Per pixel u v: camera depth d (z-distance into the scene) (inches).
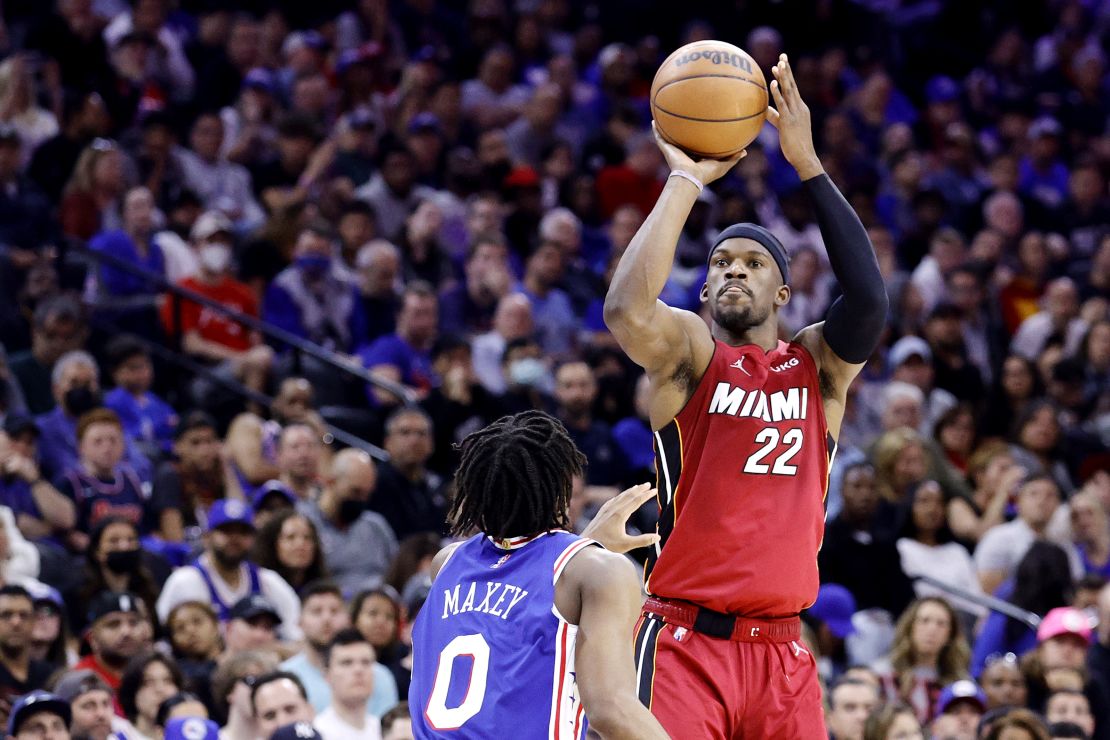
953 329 865.5
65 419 631.8
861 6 1224.8
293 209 810.8
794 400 302.7
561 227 885.8
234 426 652.7
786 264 313.0
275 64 1000.9
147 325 755.4
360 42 1051.3
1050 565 648.4
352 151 909.2
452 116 989.8
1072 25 1289.4
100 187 786.2
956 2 1277.1
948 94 1186.6
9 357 672.4
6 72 835.4
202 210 831.7
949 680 565.6
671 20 1176.8
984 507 741.3
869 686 504.4
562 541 261.1
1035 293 990.4
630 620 254.1
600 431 711.1
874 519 672.4
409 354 774.5
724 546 295.7
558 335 826.8
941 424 791.1
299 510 604.7
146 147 844.0
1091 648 570.9
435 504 660.1
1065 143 1177.4
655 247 292.5
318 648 504.1
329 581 514.9
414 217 860.0
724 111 298.5
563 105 1046.4
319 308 790.5
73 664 514.3
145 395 694.5
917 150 1169.4
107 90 886.4
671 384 300.8
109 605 493.4
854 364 310.0
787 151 308.0
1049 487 691.4
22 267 727.1
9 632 478.9
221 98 945.5
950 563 671.1
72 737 436.8
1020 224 1061.1
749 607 295.7
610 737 245.8
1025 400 862.5
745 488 297.3
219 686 464.8
